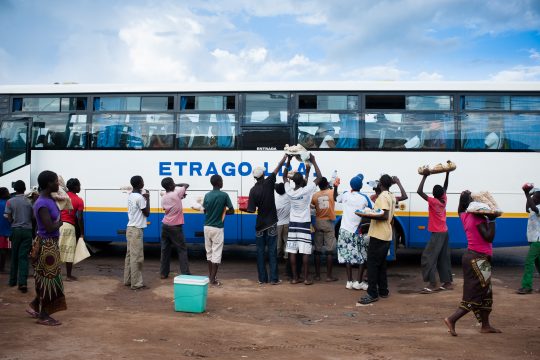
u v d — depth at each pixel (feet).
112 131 38.19
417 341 20.16
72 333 20.26
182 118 37.68
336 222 36.14
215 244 30.91
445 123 36.06
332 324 23.57
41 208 20.88
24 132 38.78
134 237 29.63
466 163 35.76
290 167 36.40
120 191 37.76
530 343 19.90
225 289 30.07
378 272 28.35
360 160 36.09
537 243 28.48
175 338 20.06
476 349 19.08
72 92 38.68
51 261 21.25
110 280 32.04
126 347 18.61
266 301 27.63
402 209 35.68
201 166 37.19
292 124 36.76
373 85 36.42
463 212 24.21
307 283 31.40
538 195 28.45
